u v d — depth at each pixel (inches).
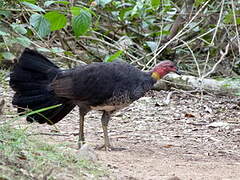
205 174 306.2
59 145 304.5
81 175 265.6
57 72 368.5
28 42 534.0
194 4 639.8
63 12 613.3
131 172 293.1
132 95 364.5
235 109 556.7
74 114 489.4
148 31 729.6
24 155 265.7
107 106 364.5
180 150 386.0
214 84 605.0
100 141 398.3
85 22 497.0
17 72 369.7
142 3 637.9
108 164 302.2
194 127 479.5
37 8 487.5
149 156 353.1
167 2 663.8
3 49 588.7
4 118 386.3
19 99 370.6
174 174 298.4
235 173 314.7
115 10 672.4
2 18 581.6
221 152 389.1
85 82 358.0
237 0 688.4
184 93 597.3
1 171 241.3
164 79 609.9
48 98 368.5
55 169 261.7
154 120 495.2
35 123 418.9
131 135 433.1
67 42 653.9
